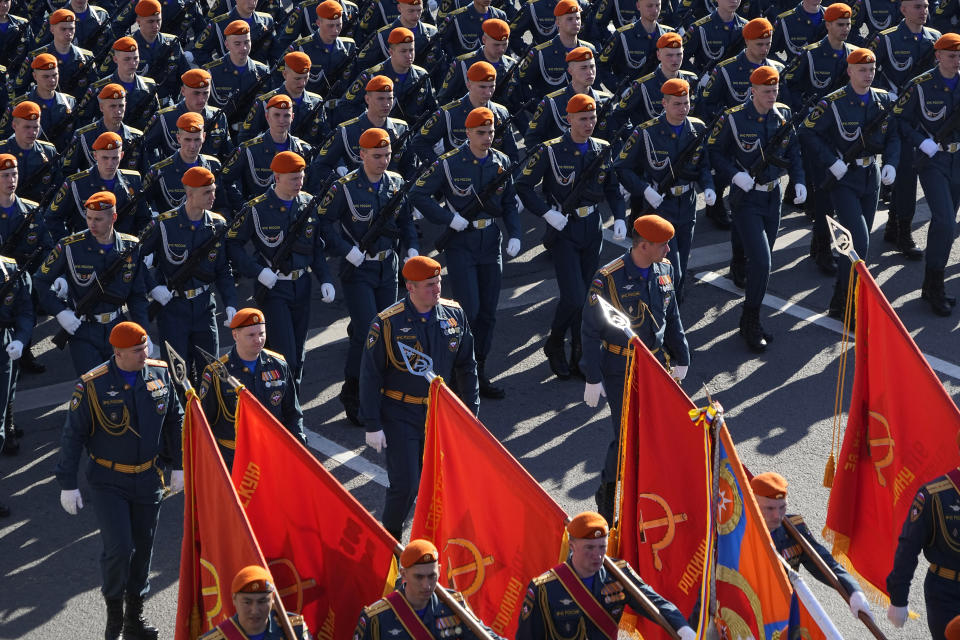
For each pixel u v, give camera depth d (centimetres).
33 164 2145
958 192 2147
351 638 1153
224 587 1094
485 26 2528
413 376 1478
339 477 1719
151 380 1356
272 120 2152
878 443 1318
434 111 2364
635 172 2045
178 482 1384
